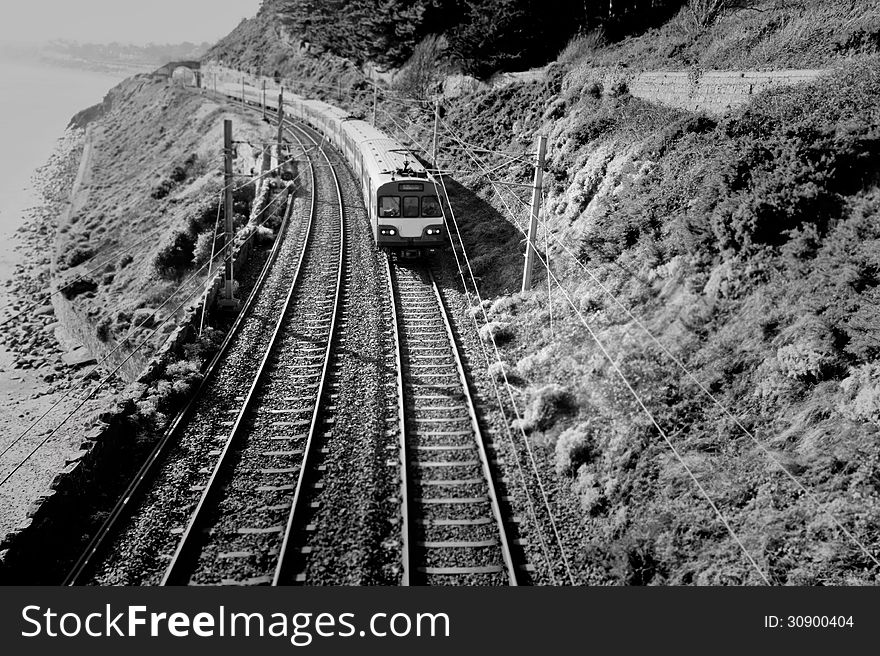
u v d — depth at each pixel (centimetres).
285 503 1339
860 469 1122
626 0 4059
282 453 1502
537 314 2131
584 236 2247
